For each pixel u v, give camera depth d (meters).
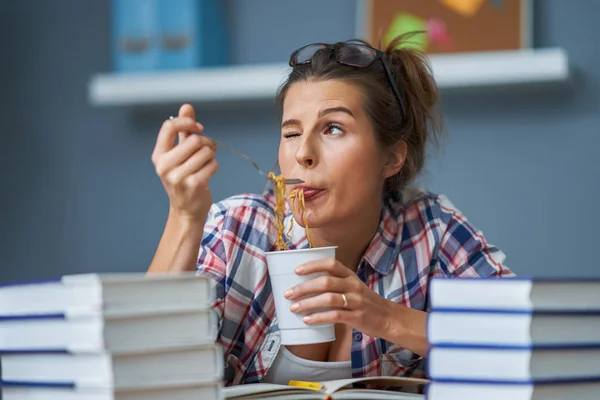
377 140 1.81
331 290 1.51
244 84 3.79
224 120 4.02
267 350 1.82
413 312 1.61
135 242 4.13
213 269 1.86
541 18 3.74
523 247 3.74
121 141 4.15
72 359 1.12
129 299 1.11
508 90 3.75
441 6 3.77
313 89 1.77
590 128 3.69
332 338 1.54
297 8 4.00
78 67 4.20
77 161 4.19
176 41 3.84
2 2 4.27
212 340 1.16
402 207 1.98
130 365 1.10
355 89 1.77
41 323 1.15
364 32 3.83
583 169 3.69
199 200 1.56
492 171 3.77
